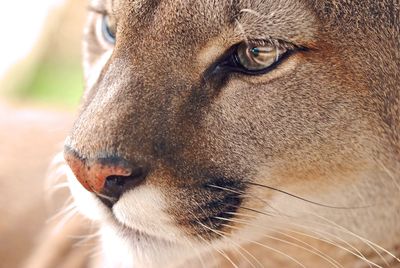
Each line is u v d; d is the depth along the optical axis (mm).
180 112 1538
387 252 1597
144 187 1536
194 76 1540
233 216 1562
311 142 1553
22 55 2607
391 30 1554
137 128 1531
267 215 1571
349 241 1591
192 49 1537
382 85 1554
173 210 1546
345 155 1558
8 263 1881
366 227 1583
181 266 1640
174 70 1540
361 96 1551
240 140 1546
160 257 1576
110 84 1545
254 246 1618
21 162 1904
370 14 1549
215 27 1531
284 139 1550
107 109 1535
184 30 1536
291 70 1540
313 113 1548
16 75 2576
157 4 1544
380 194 1573
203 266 1640
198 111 1540
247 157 1549
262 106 1543
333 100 1548
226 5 1527
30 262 1872
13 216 1880
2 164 1905
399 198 1578
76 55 2582
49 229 1863
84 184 1540
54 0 2631
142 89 1539
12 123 1944
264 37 1531
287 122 1547
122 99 1537
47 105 2180
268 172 1556
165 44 1540
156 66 1541
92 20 1660
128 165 1526
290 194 1566
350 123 1553
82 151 1528
